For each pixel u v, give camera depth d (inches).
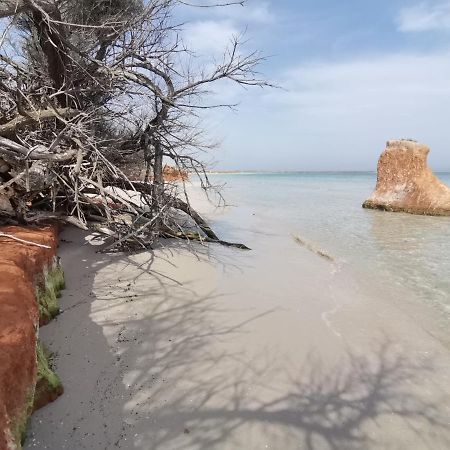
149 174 369.1
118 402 132.3
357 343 184.7
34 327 121.5
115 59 347.9
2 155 207.5
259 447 117.3
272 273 283.4
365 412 136.7
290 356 168.9
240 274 273.1
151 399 135.1
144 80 330.6
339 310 223.0
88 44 352.5
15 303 118.0
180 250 316.5
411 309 229.5
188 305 211.8
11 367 96.7
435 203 611.5
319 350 175.5
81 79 334.0
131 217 333.1
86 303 200.8
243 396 140.0
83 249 284.0
